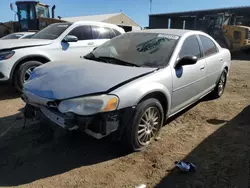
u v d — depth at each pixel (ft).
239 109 16.70
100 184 8.93
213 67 16.46
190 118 15.02
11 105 16.74
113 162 10.25
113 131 9.59
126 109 9.80
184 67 12.94
